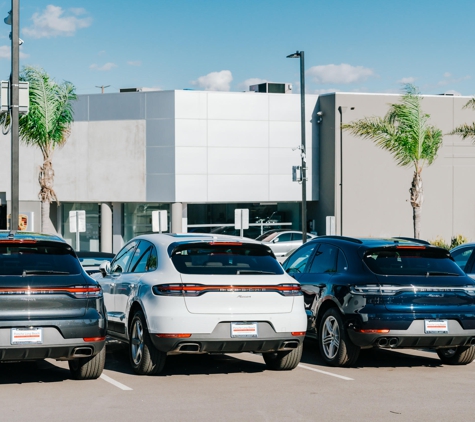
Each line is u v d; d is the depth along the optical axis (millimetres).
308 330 11016
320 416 7344
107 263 10883
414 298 9828
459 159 39031
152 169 35969
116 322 10344
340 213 36969
